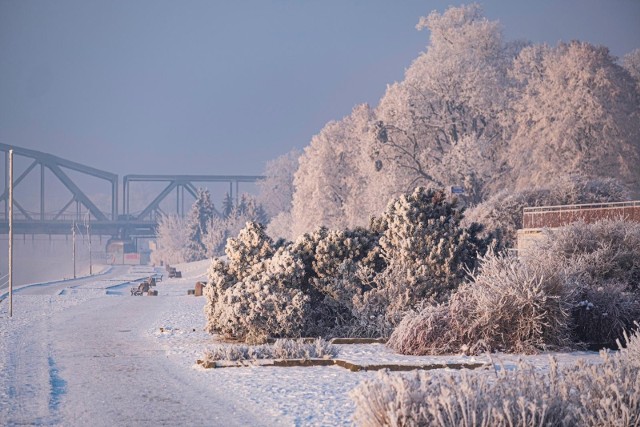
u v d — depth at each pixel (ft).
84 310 181.57
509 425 35.96
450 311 86.17
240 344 101.09
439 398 35.94
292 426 48.01
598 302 87.66
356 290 106.52
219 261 110.63
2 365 81.41
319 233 114.73
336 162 453.17
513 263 86.79
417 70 370.53
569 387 41.22
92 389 65.16
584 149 302.86
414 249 108.37
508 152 334.85
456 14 369.50
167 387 65.67
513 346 83.15
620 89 308.81
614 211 139.03
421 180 345.92
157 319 150.00
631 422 37.86
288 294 104.53
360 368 71.51
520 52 378.73
